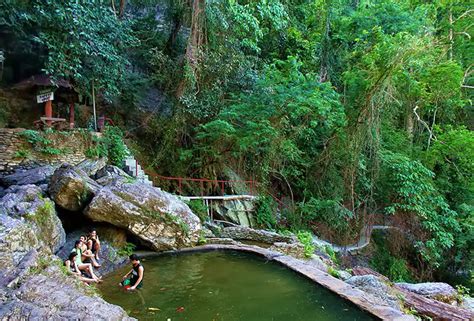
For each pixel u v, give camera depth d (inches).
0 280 138.2
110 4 486.0
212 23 419.8
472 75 588.1
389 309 171.8
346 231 476.4
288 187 546.3
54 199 265.4
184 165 458.9
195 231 311.7
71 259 210.2
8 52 409.4
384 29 522.3
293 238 363.6
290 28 580.1
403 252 480.7
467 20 572.4
